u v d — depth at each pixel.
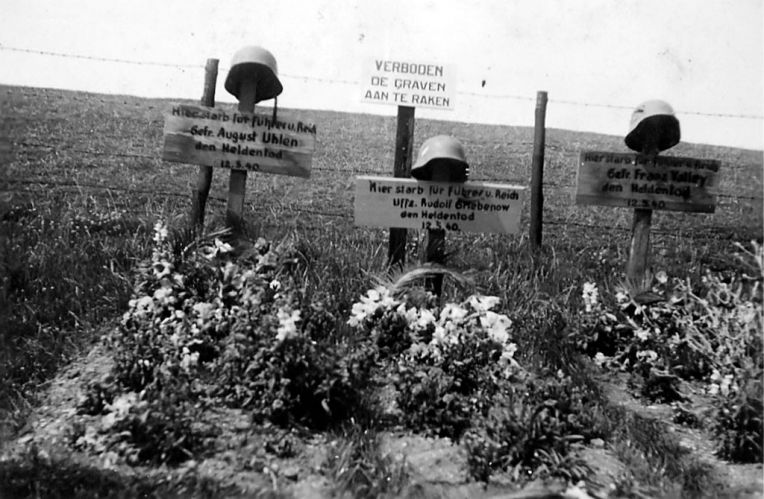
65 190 5.78
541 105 5.94
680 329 4.58
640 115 5.05
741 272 5.62
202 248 4.79
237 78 4.97
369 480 3.29
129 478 3.20
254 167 4.91
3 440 3.53
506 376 3.94
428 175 5.01
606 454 3.65
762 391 3.79
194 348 4.02
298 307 4.23
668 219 6.28
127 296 4.73
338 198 6.22
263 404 3.60
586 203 5.11
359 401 3.78
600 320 4.64
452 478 3.36
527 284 5.27
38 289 4.75
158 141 6.12
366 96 5.02
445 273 4.82
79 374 4.10
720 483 3.49
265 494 3.17
